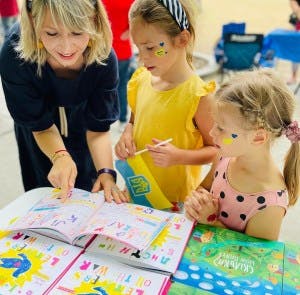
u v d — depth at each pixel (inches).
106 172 44.6
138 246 32.0
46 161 54.7
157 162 43.6
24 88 43.9
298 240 74.8
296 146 35.9
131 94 51.8
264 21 232.4
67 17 34.5
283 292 29.0
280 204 35.1
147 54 42.6
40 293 28.5
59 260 31.8
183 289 29.2
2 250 32.7
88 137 49.6
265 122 34.2
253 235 36.1
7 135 112.6
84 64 43.1
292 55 136.8
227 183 38.6
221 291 29.0
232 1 286.7
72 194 40.3
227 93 35.3
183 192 49.4
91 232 33.5
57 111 50.9
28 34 38.8
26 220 36.0
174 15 40.8
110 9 92.2
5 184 91.5
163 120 45.9
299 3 146.5
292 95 36.2
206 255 32.6
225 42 143.3
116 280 29.9
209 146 46.7
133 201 46.0
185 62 45.2
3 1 142.3
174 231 35.2
